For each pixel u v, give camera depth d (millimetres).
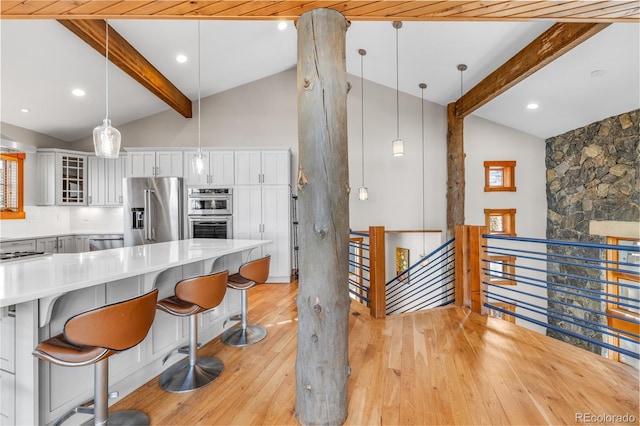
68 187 5141
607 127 4516
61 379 1567
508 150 5727
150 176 5039
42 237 4590
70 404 1604
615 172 4402
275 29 4281
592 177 4781
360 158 5855
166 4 1665
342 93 1621
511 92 4543
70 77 3947
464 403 1775
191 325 2135
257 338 2734
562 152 5375
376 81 5816
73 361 1331
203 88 5438
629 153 4207
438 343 2568
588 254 4883
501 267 5758
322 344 1583
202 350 2527
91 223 5574
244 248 2871
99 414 1507
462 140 5418
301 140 1622
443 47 4168
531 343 2549
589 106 4336
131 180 4727
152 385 2037
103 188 5320
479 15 1788
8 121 4625
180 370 2133
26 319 1438
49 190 4969
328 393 1585
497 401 1788
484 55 4102
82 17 1810
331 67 1586
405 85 5594
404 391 1897
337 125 1594
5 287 1337
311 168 1582
